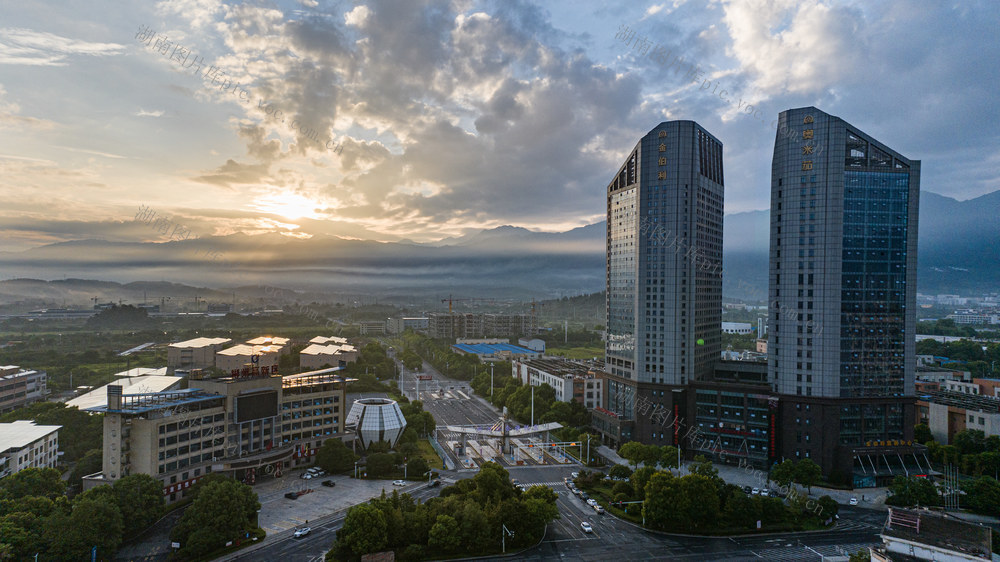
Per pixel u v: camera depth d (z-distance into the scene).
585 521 142.00
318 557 118.94
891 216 186.50
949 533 87.62
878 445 180.38
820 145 183.88
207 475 148.25
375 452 188.38
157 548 121.94
